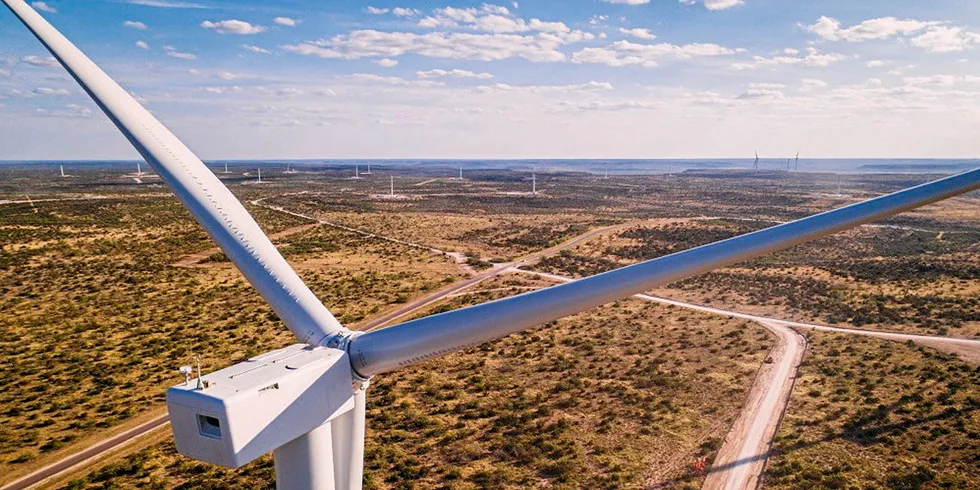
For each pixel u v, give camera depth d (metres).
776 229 13.26
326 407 13.70
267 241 17.59
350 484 15.52
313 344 15.28
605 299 13.55
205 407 11.56
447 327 13.98
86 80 19.30
